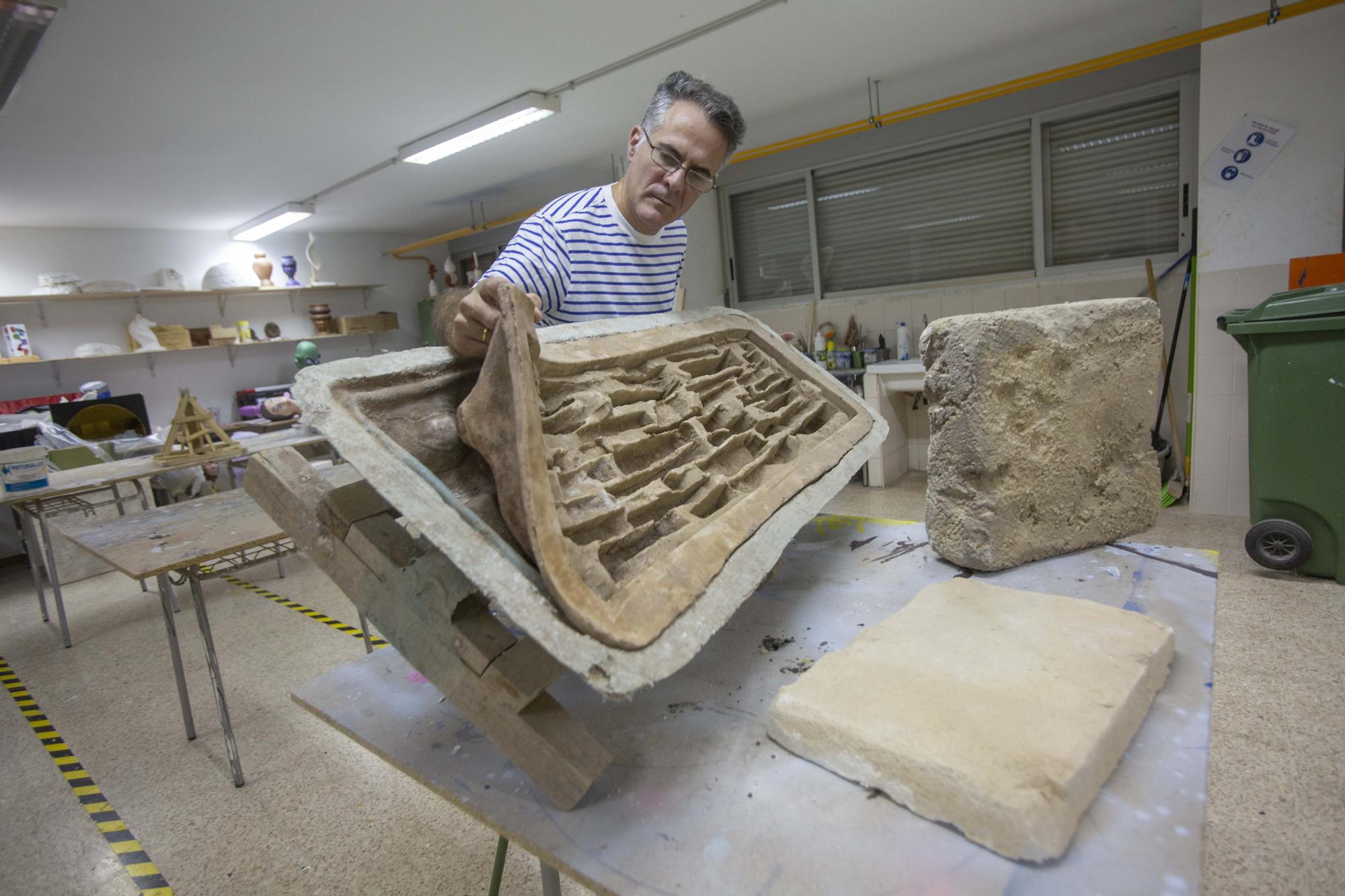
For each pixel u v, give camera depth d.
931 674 0.87
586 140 4.08
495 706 0.76
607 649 0.72
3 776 2.10
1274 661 1.99
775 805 0.75
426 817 1.78
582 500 0.88
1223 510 3.20
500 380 0.83
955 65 3.36
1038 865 0.65
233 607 3.37
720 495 1.09
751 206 4.96
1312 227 2.85
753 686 0.99
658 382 1.26
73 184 3.83
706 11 2.58
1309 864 1.36
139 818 1.86
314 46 2.56
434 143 3.73
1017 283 4.01
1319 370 2.27
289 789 1.94
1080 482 1.48
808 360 1.60
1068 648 0.93
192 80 2.71
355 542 0.85
